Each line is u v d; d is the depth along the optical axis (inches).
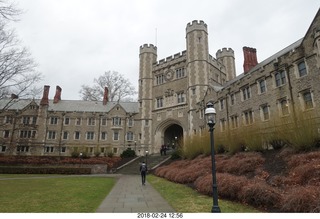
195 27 1472.7
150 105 1654.8
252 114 893.8
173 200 385.4
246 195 326.3
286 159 475.8
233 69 1745.8
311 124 500.4
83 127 1726.1
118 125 1715.1
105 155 1562.5
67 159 1302.9
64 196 418.9
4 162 1204.5
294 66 727.7
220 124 1091.3
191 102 1368.1
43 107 1726.1
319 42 621.0
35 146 1651.1
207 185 422.9
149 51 1755.7
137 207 336.5
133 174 1077.8
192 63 1425.9
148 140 1588.3
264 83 851.4
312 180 336.8
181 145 1037.2
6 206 328.5
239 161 541.6
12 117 1686.8
